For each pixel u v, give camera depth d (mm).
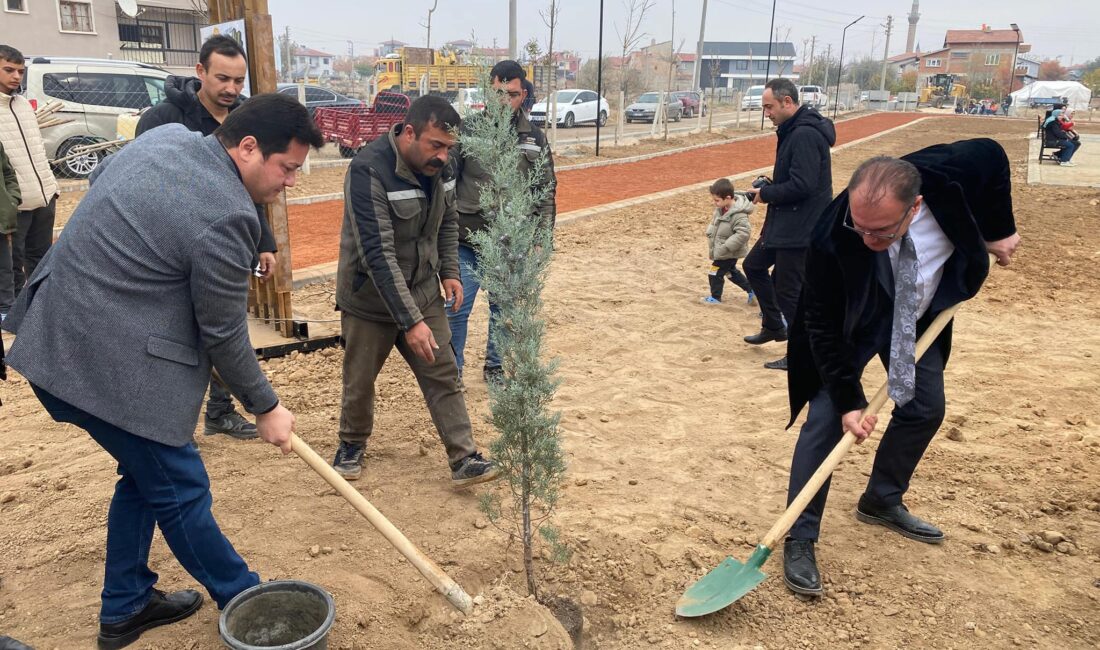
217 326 2479
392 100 18219
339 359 5793
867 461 4422
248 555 3348
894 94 81312
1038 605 3195
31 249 7031
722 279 7453
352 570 3273
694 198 14258
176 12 31359
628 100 39812
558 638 2848
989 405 5223
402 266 3660
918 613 3137
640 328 6812
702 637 2984
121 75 14219
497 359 5367
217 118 4172
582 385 5488
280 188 2629
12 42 26641
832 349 3123
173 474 2570
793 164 5289
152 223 2371
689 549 3488
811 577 3215
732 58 99062
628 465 4336
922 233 3139
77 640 2867
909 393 3141
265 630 2689
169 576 3229
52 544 3432
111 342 2404
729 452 4504
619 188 15734
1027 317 7219
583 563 3391
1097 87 87375
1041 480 4172
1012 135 32219
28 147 6637
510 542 3502
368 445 4453
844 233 2963
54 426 4691
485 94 2916
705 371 5828
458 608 2920
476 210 4648
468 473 3896
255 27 5332
